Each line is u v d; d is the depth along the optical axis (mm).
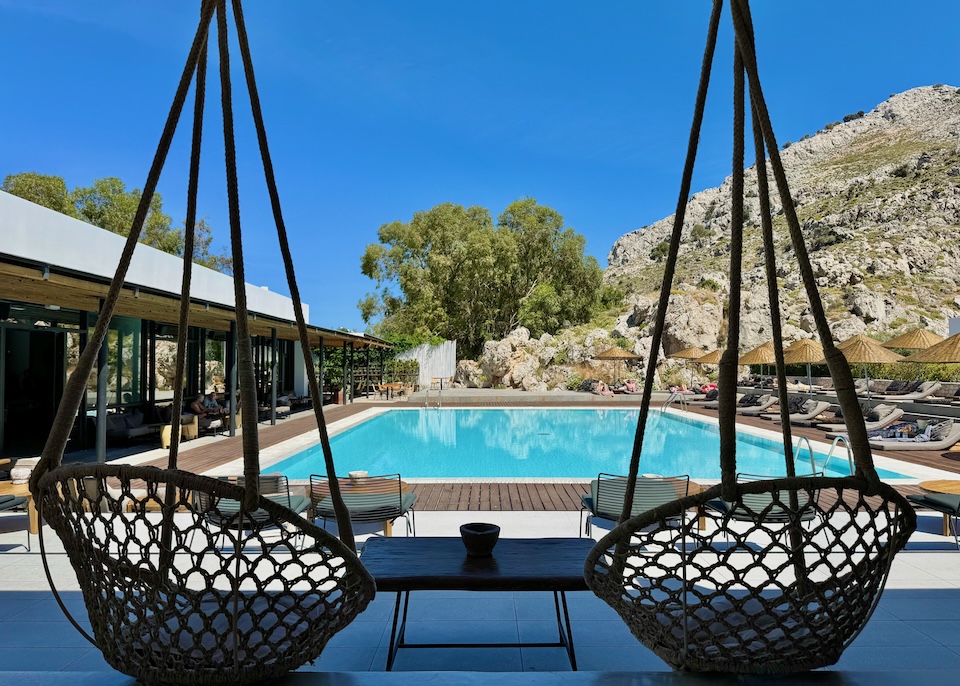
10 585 4070
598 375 29031
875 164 98000
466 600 3721
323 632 1377
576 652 3033
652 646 1393
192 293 13039
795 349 15664
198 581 3873
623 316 35844
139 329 13000
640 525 1323
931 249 59750
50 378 10797
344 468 11000
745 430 13969
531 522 5797
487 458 12289
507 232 40375
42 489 1397
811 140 121812
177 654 1278
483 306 38812
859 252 60781
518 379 28797
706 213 116875
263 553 1289
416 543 3092
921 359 12070
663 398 22984
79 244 9156
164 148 1517
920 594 3826
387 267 38781
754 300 35125
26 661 2965
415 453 12836
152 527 1299
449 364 30641
